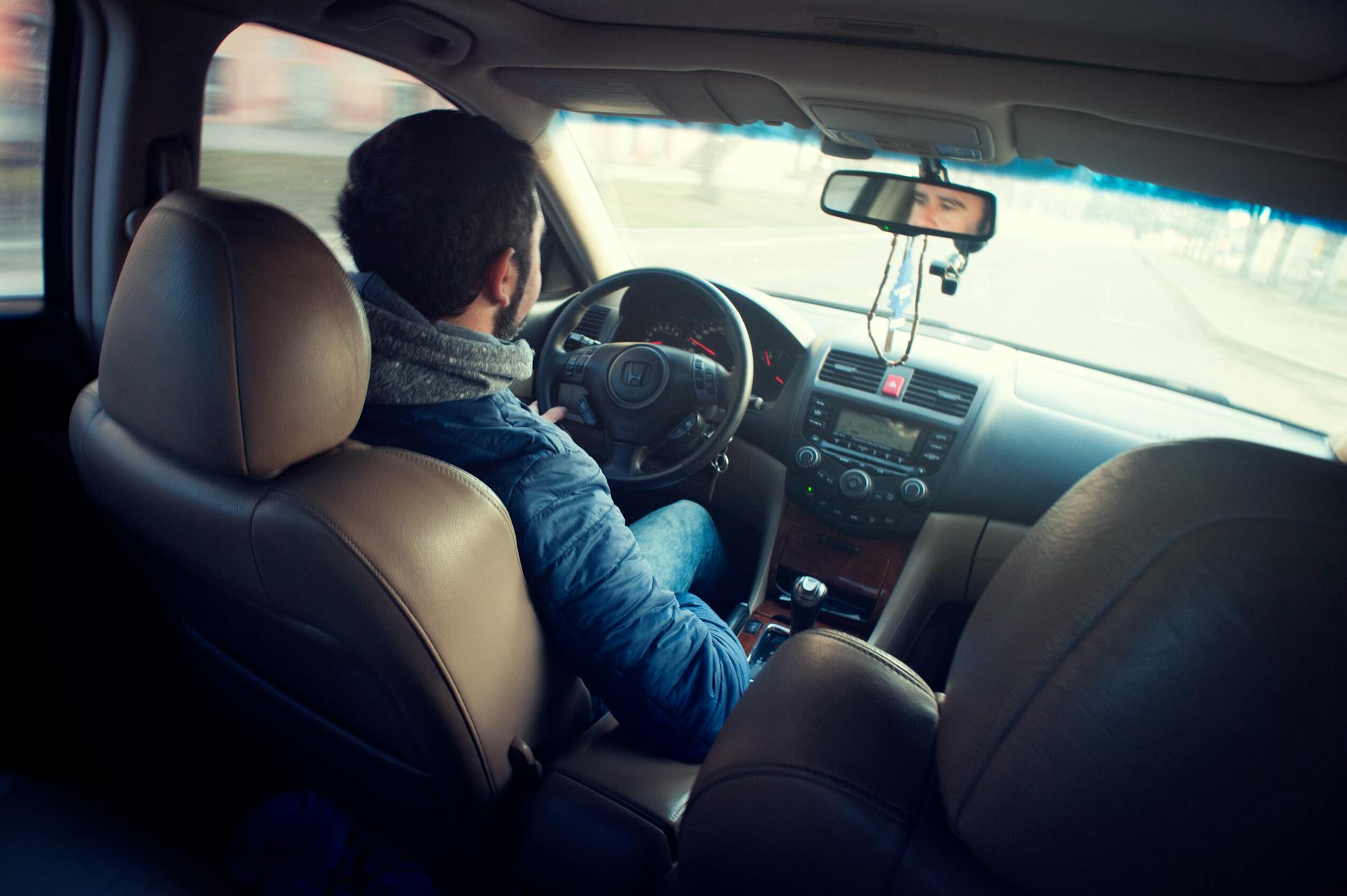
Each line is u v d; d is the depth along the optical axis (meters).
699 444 2.00
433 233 1.04
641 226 2.72
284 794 1.57
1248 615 0.43
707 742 1.18
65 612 1.54
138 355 0.88
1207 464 0.47
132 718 1.64
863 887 0.63
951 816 0.57
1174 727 0.45
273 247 0.83
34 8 1.41
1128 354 2.28
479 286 1.10
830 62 1.41
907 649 2.24
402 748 1.06
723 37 1.45
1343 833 0.43
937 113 1.46
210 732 1.74
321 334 0.86
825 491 2.28
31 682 1.49
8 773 1.16
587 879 1.03
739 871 0.74
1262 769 0.44
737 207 2.62
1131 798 0.48
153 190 1.54
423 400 1.07
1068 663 0.49
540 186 2.34
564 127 2.28
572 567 1.06
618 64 1.64
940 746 0.61
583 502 1.10
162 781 1.66
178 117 1.55
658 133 2.24
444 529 0.91
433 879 1.39
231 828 1.64
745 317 2.37
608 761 1.12
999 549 2.16
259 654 1.16
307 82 1.80
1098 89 1.26
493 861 1.16
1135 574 0.46
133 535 1.13
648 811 1.03
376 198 1.04
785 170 2.50
